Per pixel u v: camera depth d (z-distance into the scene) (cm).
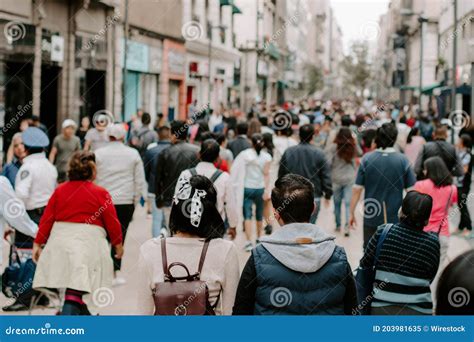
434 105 2988
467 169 1023
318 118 1630
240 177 895
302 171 821
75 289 501
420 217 408
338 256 339
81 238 518
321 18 7550
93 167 532
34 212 654
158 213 849
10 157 1123
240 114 1855
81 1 1717
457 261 220
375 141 704
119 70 1911
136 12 1992
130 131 1460
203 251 363
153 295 360
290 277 332
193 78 2391
